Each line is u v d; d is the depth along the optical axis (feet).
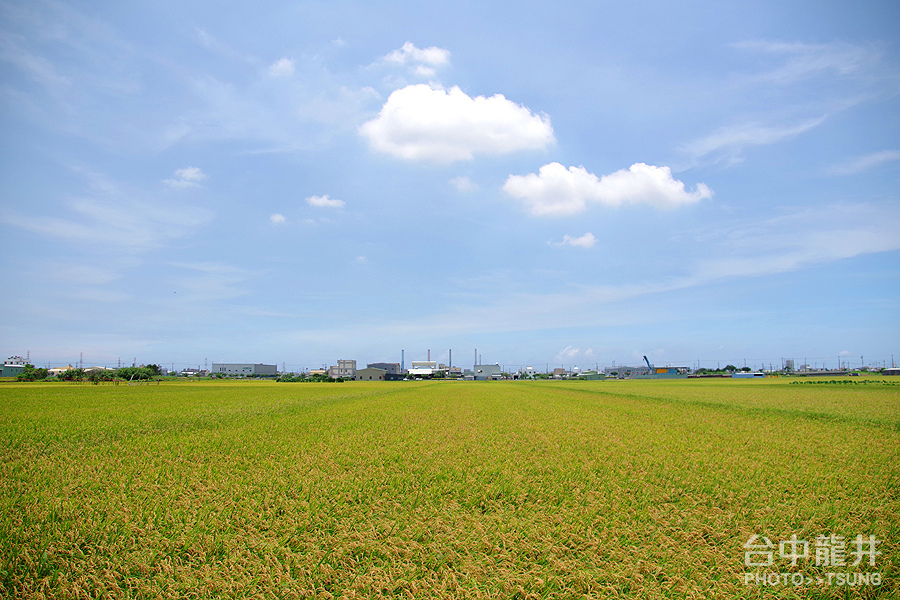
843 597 20.67
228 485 35.19
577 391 178.29
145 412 88.63
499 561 23.58
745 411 91.20
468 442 55.26
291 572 22.27
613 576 21.71
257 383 293.64
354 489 34.27
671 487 35.37
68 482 36.09
